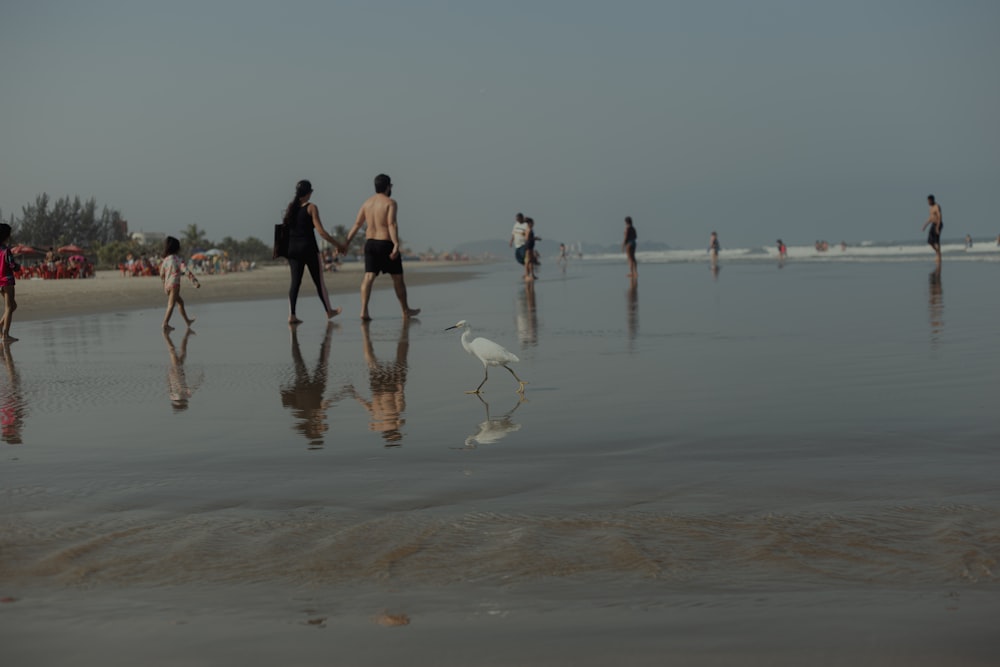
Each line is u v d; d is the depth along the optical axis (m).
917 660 2.55
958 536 3.67
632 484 4.67
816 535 3.75
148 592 3.23
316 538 3.83
